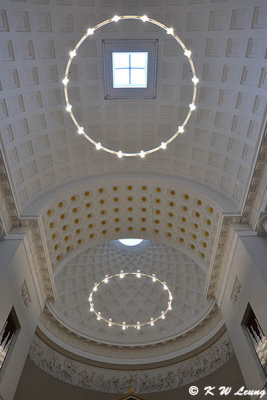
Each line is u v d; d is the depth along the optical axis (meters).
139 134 16.23
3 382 11.37
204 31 12.70
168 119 15.52
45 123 14.72
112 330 23.14
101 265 25.23
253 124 13.30
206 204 16.28
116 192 17.94
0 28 11.53
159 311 23.91
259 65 12.00
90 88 14.62
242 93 13.15
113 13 12.72
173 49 13.55
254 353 12.22
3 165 12.85
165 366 19.77
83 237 18.81
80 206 17.61
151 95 14.80
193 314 22.14
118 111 15.48
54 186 16.48
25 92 13.33
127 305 24.66
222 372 17.95
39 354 17.97
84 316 23.20
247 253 13.15
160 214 18.58
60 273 23.44
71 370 19.12
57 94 14.32
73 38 13.11
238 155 14.54
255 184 13.63
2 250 13.21
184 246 18.77
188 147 16.11
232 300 14.39
